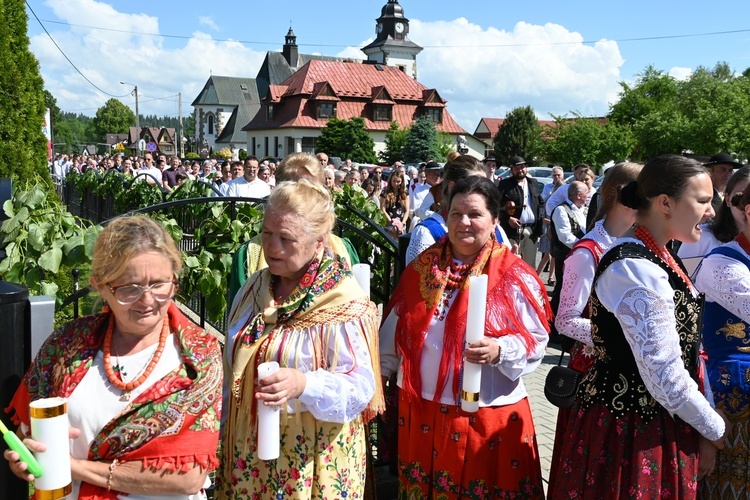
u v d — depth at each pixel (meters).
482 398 2.61
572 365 3.02
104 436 1.81
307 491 2.18
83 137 146.62
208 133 95.88
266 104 67.81
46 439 1.62
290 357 2.17
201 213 5.28
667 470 2.26
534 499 2.66
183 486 1.85
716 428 2.25
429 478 2.66
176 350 1.92
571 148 40.19
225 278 3.98
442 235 3.29
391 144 54.09
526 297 2.62
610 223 2.95
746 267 2.62
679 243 3.97
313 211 2.16
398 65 87.00
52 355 1.89
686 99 39.09
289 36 99.62
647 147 38.25
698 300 2.36
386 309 2.93
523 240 9.43
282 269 2.18
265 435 1.96
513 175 9.35
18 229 3.36
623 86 54.22
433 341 2.65
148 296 1.81
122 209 10.62
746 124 33.12
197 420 1.87
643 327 2.18
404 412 2.74
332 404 2.06
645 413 2.26
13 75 8.17
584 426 2.40
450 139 57.62
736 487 2.59
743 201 2.70
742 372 2.60
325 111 64.19
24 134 8.41
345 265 2.31
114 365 1.86
